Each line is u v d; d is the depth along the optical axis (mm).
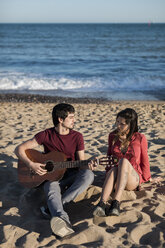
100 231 2707
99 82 15531
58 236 2697
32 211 3252
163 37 64750
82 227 2834
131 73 17875
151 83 15430
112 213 2850
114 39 58000
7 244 2613
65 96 12797
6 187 3809
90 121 7625
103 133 6352
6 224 2967
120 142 3396
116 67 20875
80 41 52844
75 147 3346
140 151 3355
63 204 3062
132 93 13344
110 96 12727
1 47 40062
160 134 6113
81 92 13672
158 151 5098
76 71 19031
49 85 15047
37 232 2795
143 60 25391
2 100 11711
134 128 3314
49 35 74062
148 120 7684
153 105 10406
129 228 2789
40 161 3301
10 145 5410
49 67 21172
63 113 3189
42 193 3633
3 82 15367
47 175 3229
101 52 33219
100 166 4445
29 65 22234
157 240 2619
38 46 42125
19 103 11023
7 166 4453
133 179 3199
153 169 4344
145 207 3178
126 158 3350
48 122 7559
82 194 3441
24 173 3367
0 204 3391
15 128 6867
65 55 29844
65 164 3232
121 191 2951
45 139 3348
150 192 3529
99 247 2475
